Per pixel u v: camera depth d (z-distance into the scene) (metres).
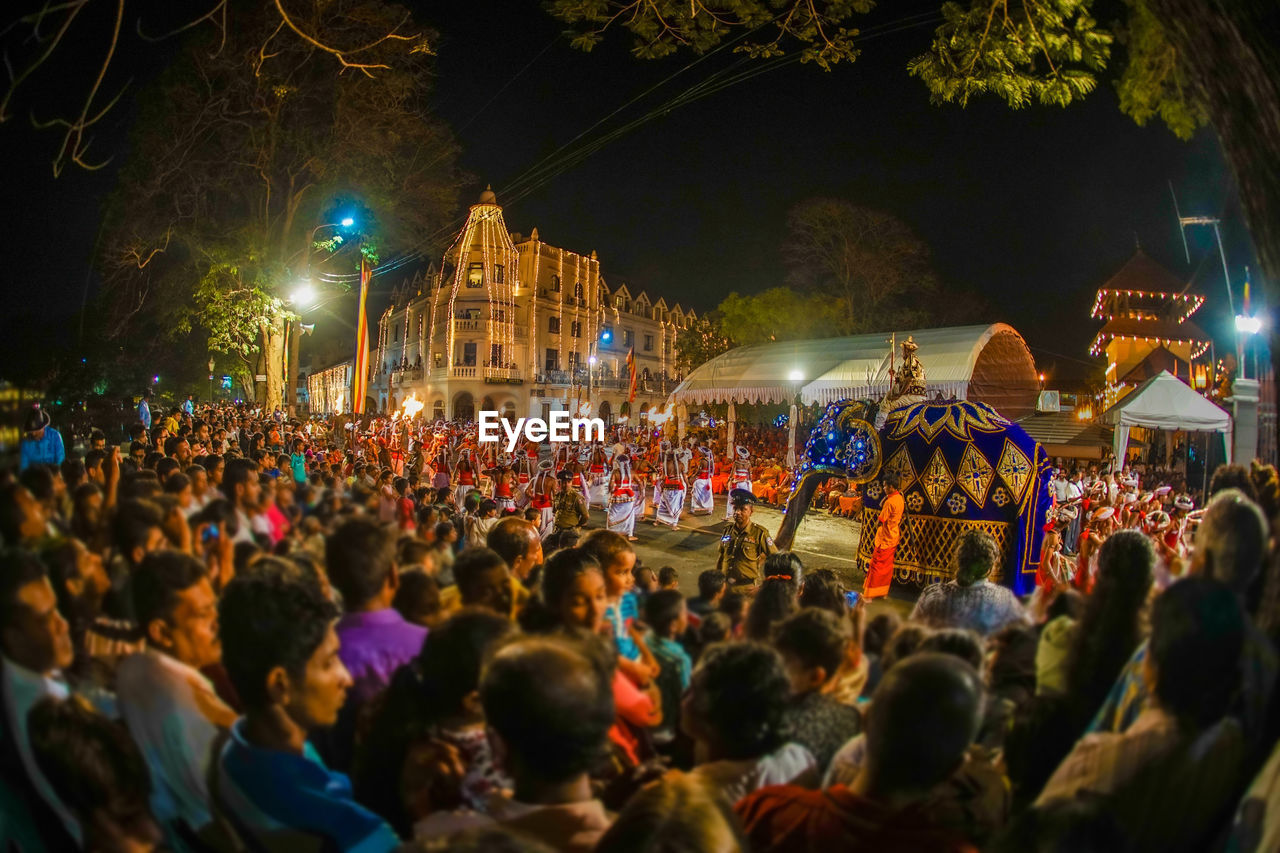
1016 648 2.78
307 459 10.07
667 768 2.23
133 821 1.73
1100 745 1.77
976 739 2.21
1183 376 18.92
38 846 1.67
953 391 15.90
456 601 3.05
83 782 1.68
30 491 1.91
